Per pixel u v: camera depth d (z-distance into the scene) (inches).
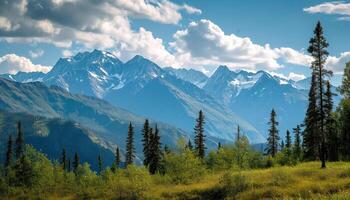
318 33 2209.6
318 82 2233.0
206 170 2605.8
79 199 2293.3
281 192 1715.1
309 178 1905.8
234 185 1881.2
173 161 2426.2
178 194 2012.8
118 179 2203.5
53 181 2674.7
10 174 2753.4
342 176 1865.2
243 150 2928.2
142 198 2048.5
